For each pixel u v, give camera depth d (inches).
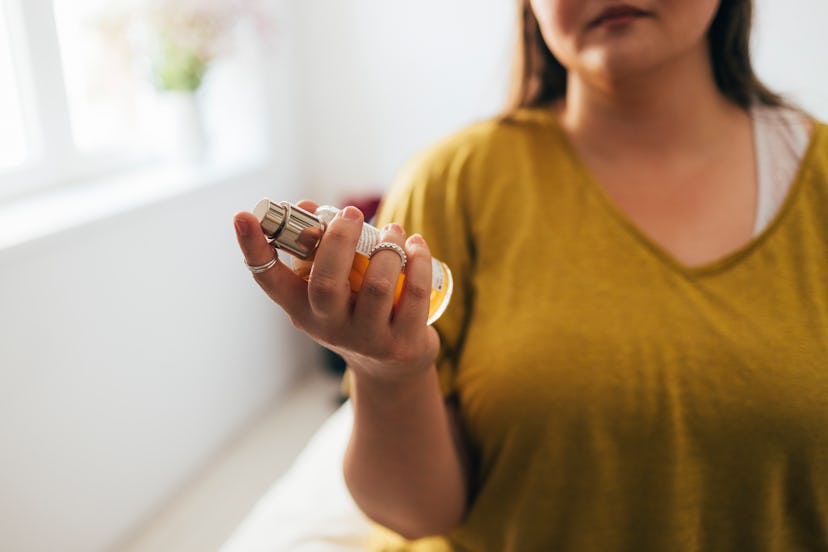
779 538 30.1
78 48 84.5
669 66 30.9
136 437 76.5
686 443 29.3
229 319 93.2
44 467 64.1
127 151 88.3
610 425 29.6
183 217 82.0
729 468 29.3
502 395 30.5
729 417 28.8
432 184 34.6
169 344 81.0
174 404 82.7
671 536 30.1
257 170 97.5
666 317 29.6
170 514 81.0
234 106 99.3
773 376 28.5
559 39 30.9
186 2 85.5
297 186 111.3
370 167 113.0
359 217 22.5
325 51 109.3
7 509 60.4
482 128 36.1
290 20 105.0
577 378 29.7
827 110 84.7
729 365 28.8
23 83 74.4
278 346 105.8
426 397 28.5
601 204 32.0
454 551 34.4
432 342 27.0
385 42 106.4
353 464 31.1
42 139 76.2
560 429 30.0
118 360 72.7
